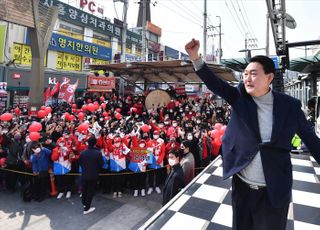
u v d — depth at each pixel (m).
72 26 19.53
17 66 15.35
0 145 6.32
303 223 2.69
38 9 10.24
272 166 1.38
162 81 16.20
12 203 5.63
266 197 1.42
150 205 5.58
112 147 6.07
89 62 20.50
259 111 1.45
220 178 4.04
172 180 4.10
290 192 1.40
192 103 13.80
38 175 5.72
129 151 6.05
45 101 12.45
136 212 5.23
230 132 1.54
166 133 7.46
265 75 1.39
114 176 6.13
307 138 1.42
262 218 1.43
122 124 8.49
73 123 8.17
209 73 1.49
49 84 17.03
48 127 7.36
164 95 13.52
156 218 2.76
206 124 9.01
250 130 1.42
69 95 12.62
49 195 6.09
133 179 6.29
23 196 5.74
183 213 2.88
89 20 20.61
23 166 6.13
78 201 5.79
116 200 5.85
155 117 11.03
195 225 2.63
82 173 5.19
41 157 5.76
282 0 5.61
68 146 6.04
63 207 5.45
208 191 3.52
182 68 11.90
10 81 14.83
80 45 19.64
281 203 1.36
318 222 2.71
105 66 12.06
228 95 1.53
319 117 6.12
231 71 10.55
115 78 17.64
